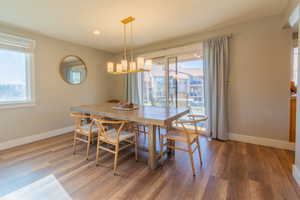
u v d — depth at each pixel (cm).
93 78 412
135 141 216
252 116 270
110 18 243
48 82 318
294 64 255
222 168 193
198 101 332
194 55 332
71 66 360
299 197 143
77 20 248
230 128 292
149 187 158
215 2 204
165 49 359
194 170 180
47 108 318
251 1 203
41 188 156
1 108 255
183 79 350
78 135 327
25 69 288
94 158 222
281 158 216
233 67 280
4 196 146
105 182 166
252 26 260
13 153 238
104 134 195
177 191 152
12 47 265
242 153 234
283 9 223
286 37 237
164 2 202
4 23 253
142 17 242
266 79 254
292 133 243
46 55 313
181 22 261
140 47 404
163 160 216
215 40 286
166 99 376
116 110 237
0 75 259
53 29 281
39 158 221
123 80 456
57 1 195
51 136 323
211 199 141
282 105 246
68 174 181
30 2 196
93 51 409
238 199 141
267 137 260
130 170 190
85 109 253
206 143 277
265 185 160
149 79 402
